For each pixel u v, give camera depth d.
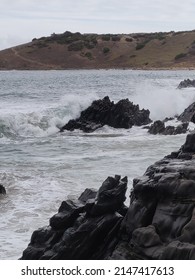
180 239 8.55
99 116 30.33
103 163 18.30
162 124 27.61
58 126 29.95
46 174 16.55
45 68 164.25
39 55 172.62
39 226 11.38
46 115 29.89
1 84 71.00
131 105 31.59
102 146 22.95
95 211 9.38
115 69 157.50
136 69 153.50
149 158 19.19
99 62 168.00
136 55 168.88
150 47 173.25
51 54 172.88
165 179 9.33
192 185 9.17
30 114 29.34
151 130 27.70
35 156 20.42
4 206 12.88
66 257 8.98
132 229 9.21
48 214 12.24
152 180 9.64
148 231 8.74
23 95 47.41
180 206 9.07
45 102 38.59
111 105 30.56
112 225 9.41
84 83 71.94
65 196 13.80
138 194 9.53
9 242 10.37
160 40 177.38
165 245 8.69
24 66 165.75
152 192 9.43
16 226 11.36
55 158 19.75
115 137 26.47
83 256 9.09
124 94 45.12
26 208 12.71
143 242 8.66
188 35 176.50
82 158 19.56
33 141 25.61
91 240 9.16
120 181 9.89
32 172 16.91
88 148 22.45
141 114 31.80
